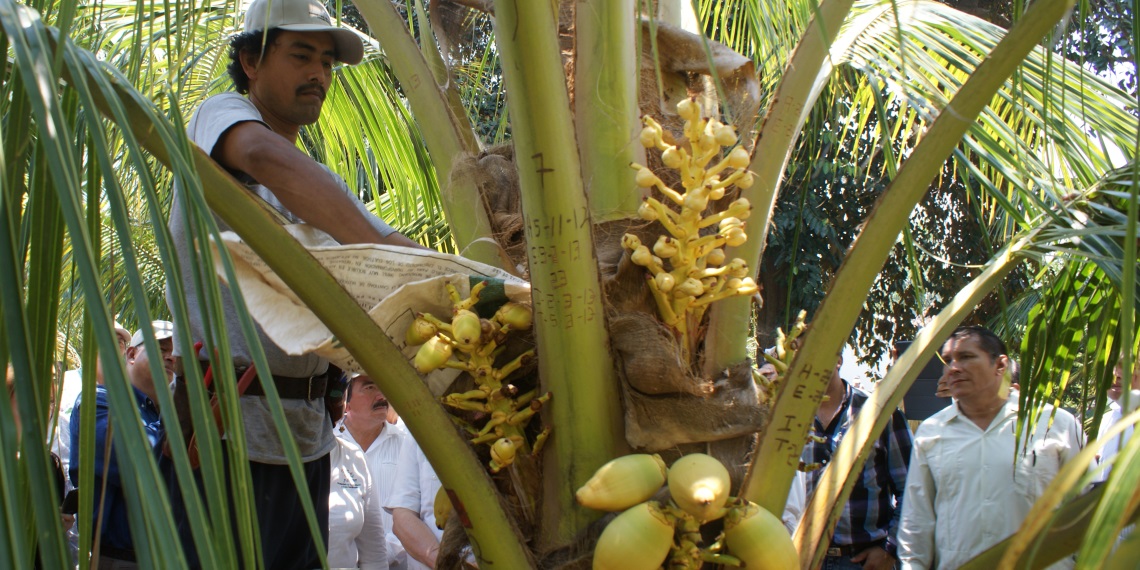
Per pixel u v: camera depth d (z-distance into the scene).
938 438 3.63
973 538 3.46
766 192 1.90
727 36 3.31
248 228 1.43
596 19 1.86
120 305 3.44
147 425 3.00
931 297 6.71
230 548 0.93
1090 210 2.02
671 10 2.19
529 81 1.52
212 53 3.04
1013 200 2.69
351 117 3.34
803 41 1.93
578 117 1.88
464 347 1.68
